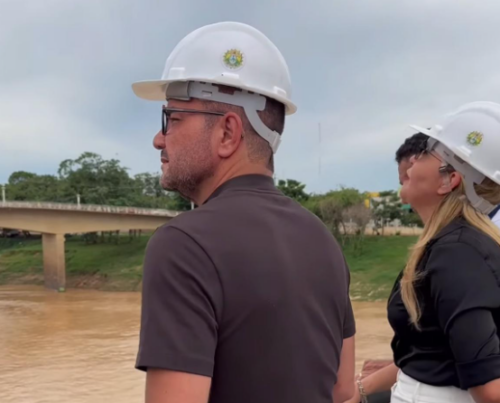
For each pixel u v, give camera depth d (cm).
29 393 1633
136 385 1689
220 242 152
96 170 8281
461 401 227
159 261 148
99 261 5619
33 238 7719
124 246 6109
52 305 3903
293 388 155
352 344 204
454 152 246
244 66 175
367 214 5216
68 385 1716
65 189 7981
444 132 253
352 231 5303
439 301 218
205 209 161
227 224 158
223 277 149
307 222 181
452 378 226
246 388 150
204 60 175
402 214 5753
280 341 154
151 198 8050
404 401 244
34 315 3438
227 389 150
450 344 213
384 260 4612
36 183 8488
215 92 174
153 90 198
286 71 188
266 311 152
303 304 163
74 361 2088
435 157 254
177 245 149
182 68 178
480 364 201
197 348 142
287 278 159
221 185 175
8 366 2020
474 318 206
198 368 140
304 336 161
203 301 145
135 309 3625
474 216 235
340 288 183
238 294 149
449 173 249
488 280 211
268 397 152
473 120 248
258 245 157
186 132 177
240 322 149
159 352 141
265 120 179
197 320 143
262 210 168
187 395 138
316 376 164
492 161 242
